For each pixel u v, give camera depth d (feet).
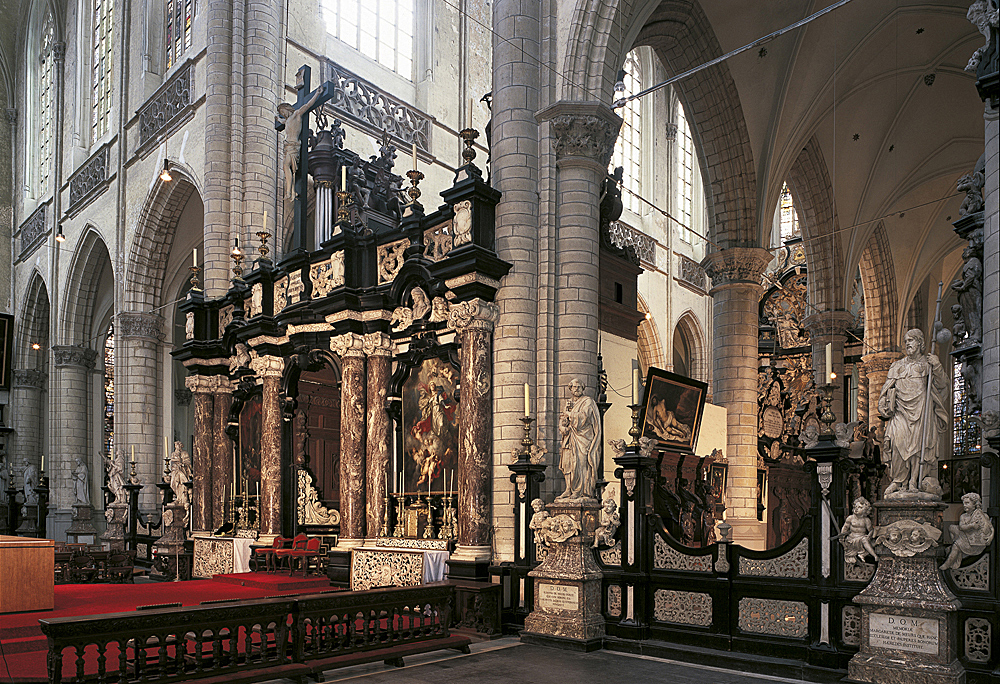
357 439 46.29
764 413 101.14
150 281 87.86
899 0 63.21
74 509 99.30
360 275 48.47
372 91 78.95
